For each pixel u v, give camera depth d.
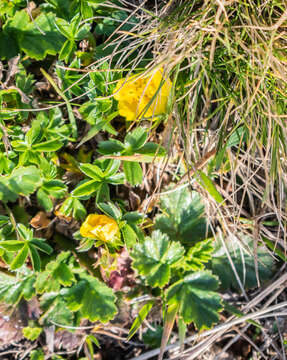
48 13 0.34
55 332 0.36
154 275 0.36
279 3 0.34
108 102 0.34
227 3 0.33
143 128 0.34
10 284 0.35
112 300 0.35
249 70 0.34
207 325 0.36
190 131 0.35
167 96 0.34
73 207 0.35
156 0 0.36
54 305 0.35
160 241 0.36
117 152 0.34
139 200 0.36
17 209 0.35
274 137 0.34
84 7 0.34
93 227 0.33
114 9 0.35
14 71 0.34
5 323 0.35
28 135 0.34
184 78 0.35
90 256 0.36
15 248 0.34
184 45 0.33
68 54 0.34
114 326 0.36
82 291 0.36
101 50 0.35
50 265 0.35
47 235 0.35
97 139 0.36
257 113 0.34
